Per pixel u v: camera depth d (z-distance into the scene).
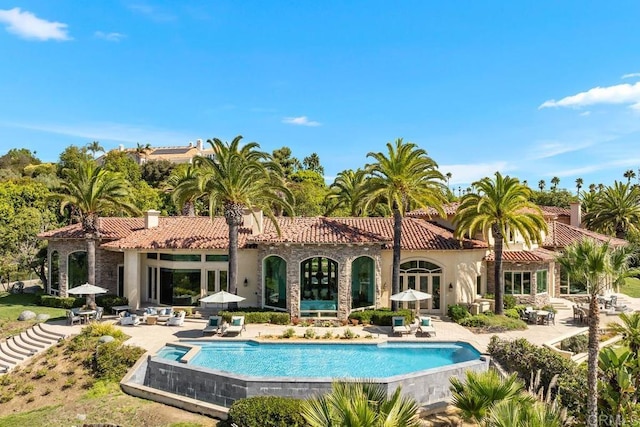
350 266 34.44
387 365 24.45
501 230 32.97
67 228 41.19
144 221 42.44
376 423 11.05
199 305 37.25
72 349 26.83
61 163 93.00
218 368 23.89
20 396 23.06
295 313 33.94
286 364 24.58
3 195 51.69
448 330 30.98
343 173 56.72
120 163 98.56
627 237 55.69
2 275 48.69
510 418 12.47
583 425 17.22
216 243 36.91
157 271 38.34
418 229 38.50
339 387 12.34
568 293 43.34
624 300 42.53
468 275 36.41
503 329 30.84
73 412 20.72
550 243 43.41
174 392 22.75
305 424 17.30
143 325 32.47
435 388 21.30
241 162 33.53
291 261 34.19
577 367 21.53
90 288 33.31
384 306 36.06
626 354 18.44
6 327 32.38
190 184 34.38
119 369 24.05
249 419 17.69
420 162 33.62
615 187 58.84
